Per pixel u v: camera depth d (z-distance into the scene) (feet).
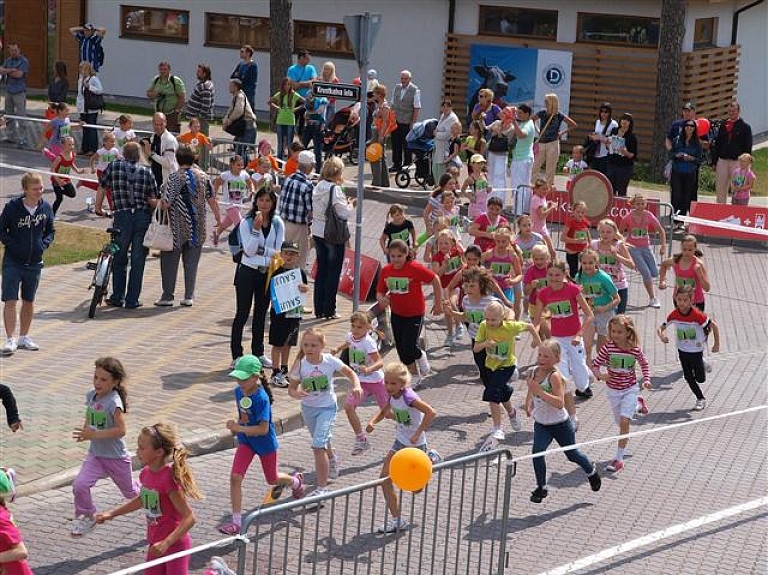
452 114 101.19
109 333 63.36
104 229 86.38
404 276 56.39
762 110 146.72
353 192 103.04
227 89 144.66
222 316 67.97
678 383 62.08
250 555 39.32
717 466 50.34
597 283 61.05
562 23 129.39
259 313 57.21
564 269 55.72
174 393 54.03
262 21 142.00
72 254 79.41
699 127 99.96
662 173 116.37
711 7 130.11
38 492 43.78
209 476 46.70
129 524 41.86
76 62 149.59
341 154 107.24
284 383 55.72
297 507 33.68
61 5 149.28
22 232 58.44
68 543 40.11
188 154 68.08
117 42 147.84
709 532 43.45
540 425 45.42
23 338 59.77
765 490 47.75
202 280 75.92
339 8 137.18
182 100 110.11
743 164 97.30
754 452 52.16
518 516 44.09
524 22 131.03
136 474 45.83
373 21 61.98
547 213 76.95
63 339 61.77
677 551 41.73
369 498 44.16
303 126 108.99
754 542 42.78
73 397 52.95
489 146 98.58
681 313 57.00
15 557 31.94
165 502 34.55
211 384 55.57
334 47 138.92
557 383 45.03
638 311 75.97
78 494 40.09
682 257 64.44
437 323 71.05
